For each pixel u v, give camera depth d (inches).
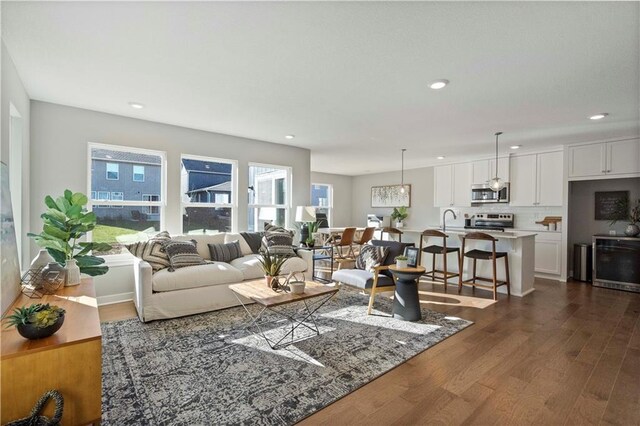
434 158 271.0
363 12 73.5
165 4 71.1
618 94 122.4
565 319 135.6
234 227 203.0
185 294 134.6
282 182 226.7
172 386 82.4
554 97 126.4
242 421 69.5
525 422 70.3
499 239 182.7
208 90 123.0
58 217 101.8
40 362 57.3
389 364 94.9
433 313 142.7
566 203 211.5
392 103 135.3
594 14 73.2
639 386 84.4
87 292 91.4
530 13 73.2
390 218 348.8
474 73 105.6
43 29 81.6
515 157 241.8
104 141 153.5
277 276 122.6
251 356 99.1
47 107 139.3
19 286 88.2
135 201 165.8
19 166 119.0
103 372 89.1
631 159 187.0
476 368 93.6
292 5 71.1
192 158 186.1
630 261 185.3
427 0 69.1
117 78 112.7
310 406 74.9
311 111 147.6
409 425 69.3
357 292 178.2
